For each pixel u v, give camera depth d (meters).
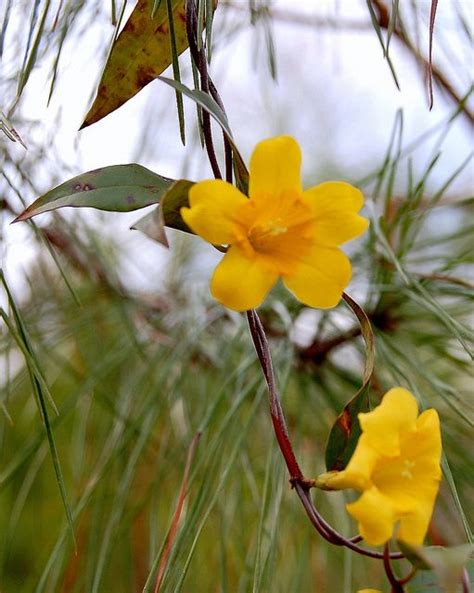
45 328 0.42
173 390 0.38
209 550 0.40
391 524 0.24
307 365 0.38
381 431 0.25
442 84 0.42
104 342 0.43
